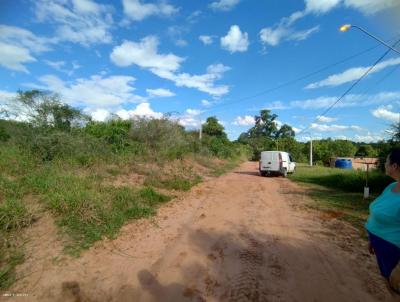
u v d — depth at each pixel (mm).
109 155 12961
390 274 2598
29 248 4984
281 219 8125
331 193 13141
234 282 4375
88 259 4914
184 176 15062
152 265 4863
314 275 4668
